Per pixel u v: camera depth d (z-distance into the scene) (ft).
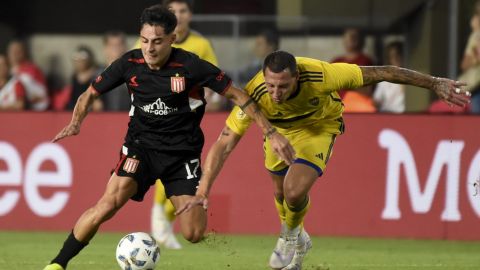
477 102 144.15
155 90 79.41
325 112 87.15
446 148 131.13
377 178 132.16
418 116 131.44
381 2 149.48
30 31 163.12
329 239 129.70
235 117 81.87
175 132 81.00
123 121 135.03
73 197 135.64
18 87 155.02
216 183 134.10
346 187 132.46
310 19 147.74
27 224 136.36
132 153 81.35
